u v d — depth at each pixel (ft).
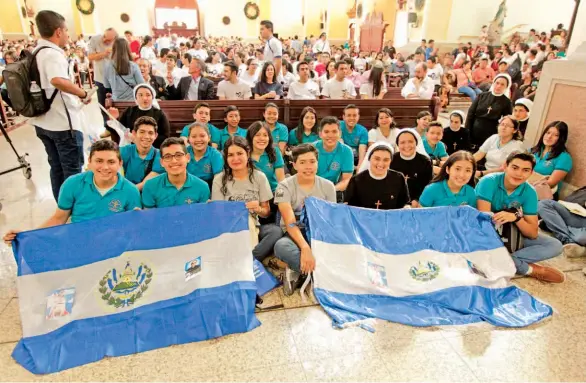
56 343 6.00
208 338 6.38
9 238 6.37
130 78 14.52
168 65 22.75
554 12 42.01
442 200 8.85
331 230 7.72
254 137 9.95
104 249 6.77
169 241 7.10
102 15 64.44
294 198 8.56
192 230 7.26
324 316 7.01
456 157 8.39
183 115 13.75
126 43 14.16
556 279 8.17
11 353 6.09
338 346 6.33
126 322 6.33
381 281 7.38
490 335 6.63
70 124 9.90
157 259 6.96
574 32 13.42
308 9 63.57
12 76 9.01
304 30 66.08
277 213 9.04
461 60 31.58
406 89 19.35
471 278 7.50
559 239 9.73
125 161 9.77
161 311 6.49
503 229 8.49
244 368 5.88
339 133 10.53
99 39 15.90
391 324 6.81
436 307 7.13
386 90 19.86
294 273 7.68
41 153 16.74
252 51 42.29
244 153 8.24
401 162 10.75
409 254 7.78
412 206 10.25
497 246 7.93
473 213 8.16
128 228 6.97
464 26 39.19
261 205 8.77
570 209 9.86
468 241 7.98
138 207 7.91
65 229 6.63
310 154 8.04
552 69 12.25
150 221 7.10
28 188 13.06
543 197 10.91
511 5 40.86
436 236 8.00
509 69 30.12
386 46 40.98
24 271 6.33
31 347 5.93
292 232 7.90
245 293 6.83
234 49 40.96
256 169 8.83
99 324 6.26
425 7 38.55
